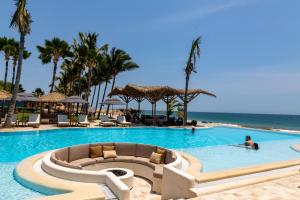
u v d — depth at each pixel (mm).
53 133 19422
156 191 7613
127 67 34875
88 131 21609
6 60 35469
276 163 8789
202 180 6605
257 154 14445
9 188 6926
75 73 43625
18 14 18125
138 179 9094
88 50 30938
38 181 6746
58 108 42719
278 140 20766
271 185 6621
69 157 9188
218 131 26266
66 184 6434
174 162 8422
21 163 8570
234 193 5953
